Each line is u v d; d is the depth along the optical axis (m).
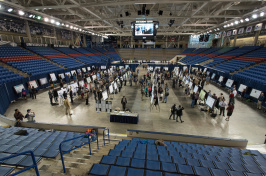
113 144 8.51
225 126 11.58
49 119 12.50
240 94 18.36
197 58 45.22
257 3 22.02
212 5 23.77
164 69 33.81
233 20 25.83
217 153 7.45
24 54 24.88
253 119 12.66
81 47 48.66
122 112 12.49
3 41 24.27
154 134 9.84
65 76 25.97
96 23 35.75
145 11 20.80
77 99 17.55
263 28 29.58
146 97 18.67
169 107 15.44
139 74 34.91
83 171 4.43
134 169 4.53
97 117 13.03
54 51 33.19
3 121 11.04
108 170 4.42
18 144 6.68
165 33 46.72
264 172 5.55
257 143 9.51
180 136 9.59
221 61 31.59
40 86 21.08
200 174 4.85
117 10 28.05
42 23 31.17
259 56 24.81
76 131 10.44
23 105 15.34
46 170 4.57
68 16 31.25
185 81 21.39
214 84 24.95
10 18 25.55
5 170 4.11
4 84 14.82
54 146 6.64
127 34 47.19
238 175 4.98
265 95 14.75
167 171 4.84
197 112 14.20
